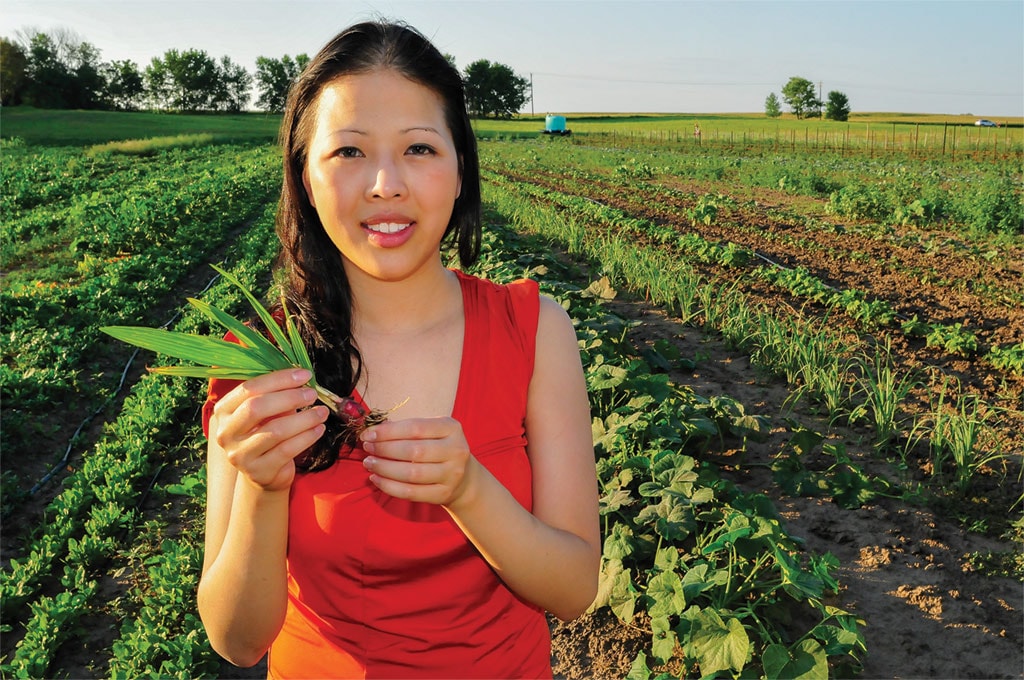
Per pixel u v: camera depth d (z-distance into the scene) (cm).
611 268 1145
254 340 123
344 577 130
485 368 138
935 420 645
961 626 412
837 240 1578
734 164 3906
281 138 142
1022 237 1600
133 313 1062
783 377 764
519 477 137
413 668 132
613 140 7050
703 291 1019
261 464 111
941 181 2848
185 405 746
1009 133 7294
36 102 10869
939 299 1073
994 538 491
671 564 409
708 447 619
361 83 126
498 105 11819
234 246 1645
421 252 130
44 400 760
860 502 528
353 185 126
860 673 384
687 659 371
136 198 2145
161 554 527
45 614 445
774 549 387
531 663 145
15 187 2678
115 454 654
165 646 412
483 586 135
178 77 12731
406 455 109
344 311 138
